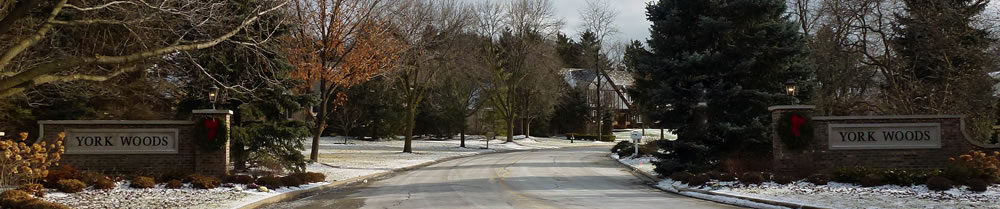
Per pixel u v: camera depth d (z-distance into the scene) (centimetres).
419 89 5025
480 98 6169
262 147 2325
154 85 2344
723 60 2044
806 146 1747
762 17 2077
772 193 1448
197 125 1894
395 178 2372
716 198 1457
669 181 1925
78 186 1538
